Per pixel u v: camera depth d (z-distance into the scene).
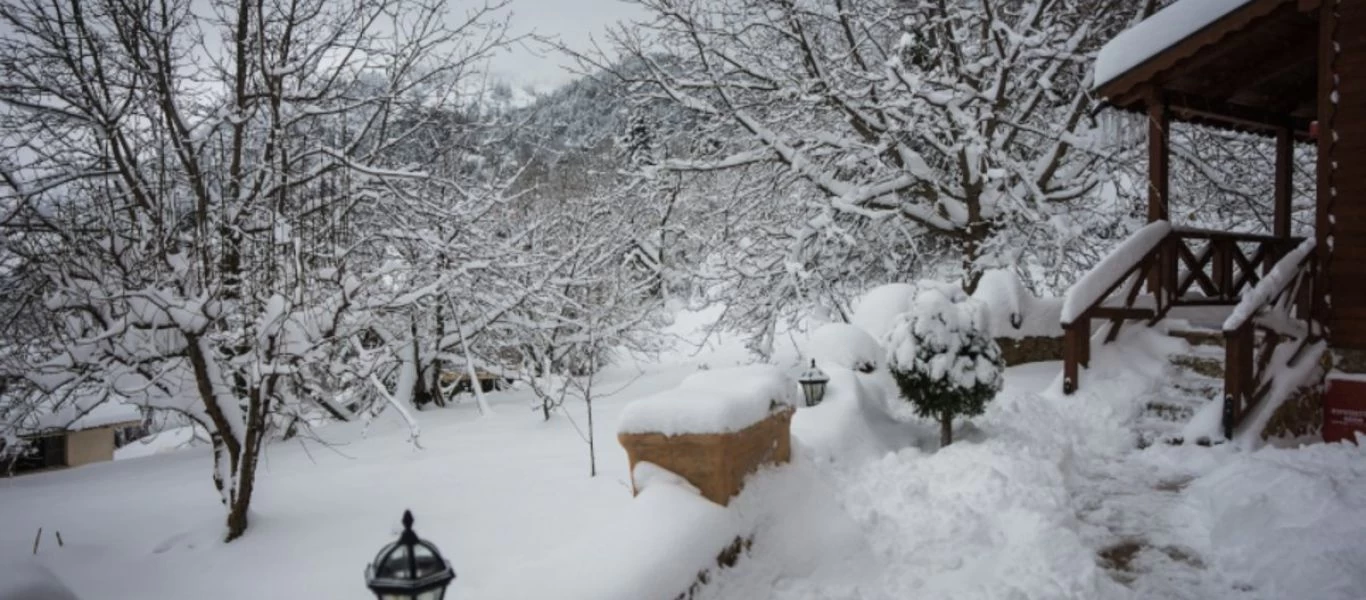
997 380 6.42
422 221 8.88
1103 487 5.90
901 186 12.07
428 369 12.16
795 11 11.74
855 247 12.54
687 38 12.62
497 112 11.73
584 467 5.87
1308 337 7.14
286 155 6.68
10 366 5.11
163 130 5.88
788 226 12.70
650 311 13.70
